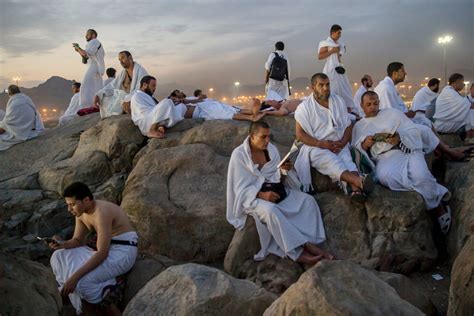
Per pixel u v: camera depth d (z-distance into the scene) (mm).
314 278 2893
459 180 5133
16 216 6141
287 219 4594
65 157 7543
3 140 8461
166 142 6551
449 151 5844
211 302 3377
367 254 4512
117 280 4523
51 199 6461
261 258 4559
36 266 2988
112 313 4406
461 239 4457
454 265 3229
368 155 5273
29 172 7359
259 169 4754
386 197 4750
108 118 7414
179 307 3424
